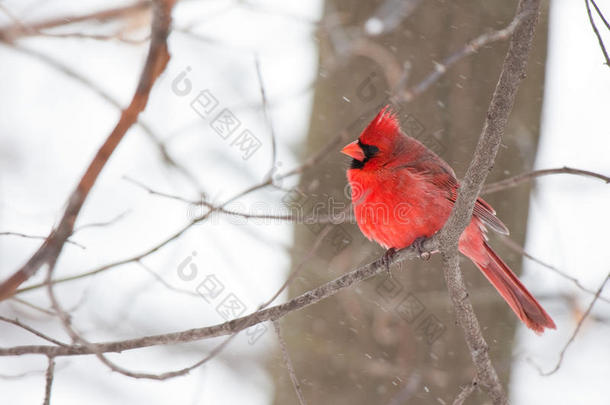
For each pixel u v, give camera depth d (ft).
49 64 16.61
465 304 21.31
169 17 15.08
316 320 30.45
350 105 29.94
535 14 15.74
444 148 28.55
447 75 28.66
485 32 28.53
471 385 21.25
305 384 30.04
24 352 18.53
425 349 28.94
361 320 29.84
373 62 29.86
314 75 31.45
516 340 30.42
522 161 29.58
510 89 16.78
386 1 28.09
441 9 28.84
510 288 26.76
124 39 18.30
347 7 29.81
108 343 19.56
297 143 33.91
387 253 25.91
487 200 30.14
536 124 29.68
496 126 17.47
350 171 26.25
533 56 29.66
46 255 15.93
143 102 15.64
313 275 30.76
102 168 15.87
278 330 20.35
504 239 25.45
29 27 18.39
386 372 28.91
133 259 18.20
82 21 20.30
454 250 20.74
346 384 29.55
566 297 30.68
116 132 15.74
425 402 28.48
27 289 17.60
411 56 28.71
